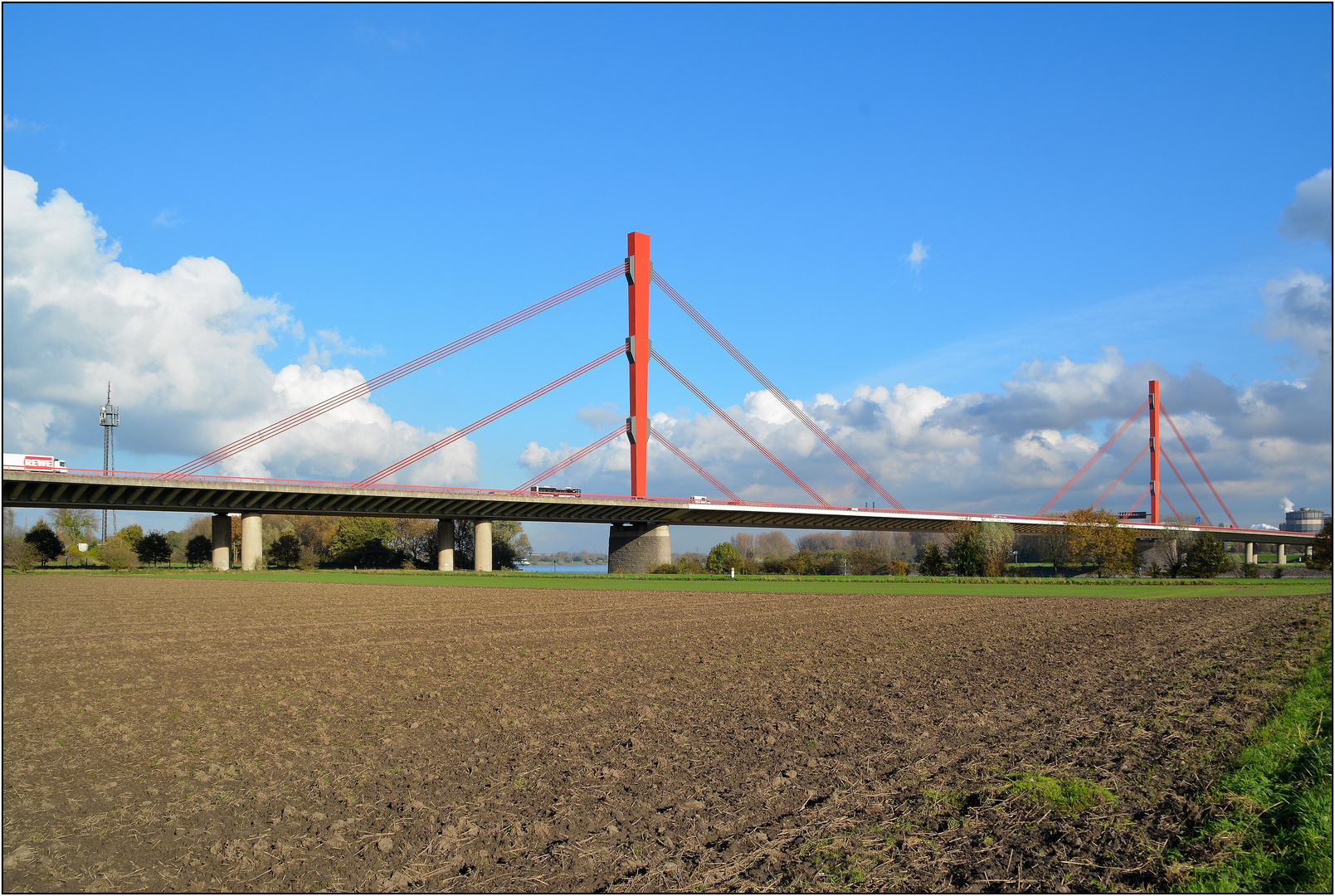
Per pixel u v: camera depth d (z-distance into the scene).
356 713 21.73
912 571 160.50
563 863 11.55
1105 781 14.29
